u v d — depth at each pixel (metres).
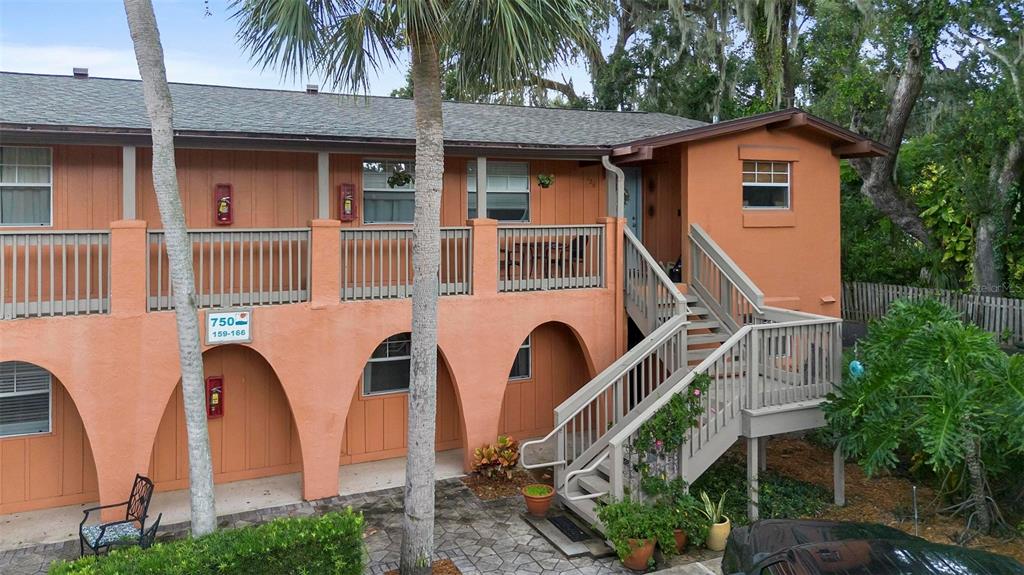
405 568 7.38
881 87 20.47
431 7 6.76
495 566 7.83
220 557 6.03
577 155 11.92
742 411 8.92
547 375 13.04
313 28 7.39
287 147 10.05
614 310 11.92
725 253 12.39
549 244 11.59
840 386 9.22
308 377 9.88
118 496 8.98
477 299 10.88
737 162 12.66
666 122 15.66
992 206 17.22
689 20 24.64
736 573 6.10
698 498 9.42
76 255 8.73
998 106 16.72
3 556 8.22
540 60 7.46
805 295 13.42
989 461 8.57
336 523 6.66
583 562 7.94
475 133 11.86
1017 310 16.58
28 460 9.63
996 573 5.25
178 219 7.15
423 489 7.34
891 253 22.50
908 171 22.42
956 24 18.06
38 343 8.53
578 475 9.52
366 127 11.30
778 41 22.58
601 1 8.18
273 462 11.02
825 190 13.64
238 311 9.42
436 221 7.33
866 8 19.62
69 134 8.70
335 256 9.98
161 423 10.31
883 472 10.73
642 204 14.38
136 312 8.99
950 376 7.97
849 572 5.30
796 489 9.94
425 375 7.32
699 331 11.75
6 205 9.62
